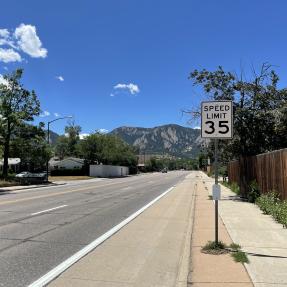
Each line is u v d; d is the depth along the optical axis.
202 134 10.35
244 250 10.15
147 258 9.88
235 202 22.66
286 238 11.69
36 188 41.50
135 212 19.48
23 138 55.94
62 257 9.79
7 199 26.17
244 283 7.54
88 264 9.18
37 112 55.94
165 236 12.94
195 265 8.89
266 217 16.19
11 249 10.60
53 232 13.27
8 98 53.97
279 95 24.00
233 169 36.12
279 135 23.80
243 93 24.41
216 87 24.78
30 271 8.49
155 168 181.75
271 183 18.80
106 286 7.58
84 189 38.94
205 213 18.25
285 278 7.78
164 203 24.39
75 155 132.62
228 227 13.76
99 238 12.36
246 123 23.86
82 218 16.86
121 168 106.06
